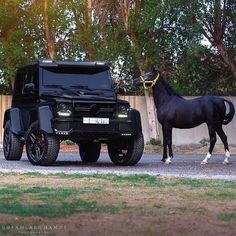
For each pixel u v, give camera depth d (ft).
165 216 25.66
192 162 60.44
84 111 52.34
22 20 92.32
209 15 86.17
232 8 87.61
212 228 23.26
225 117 57.93
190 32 84.69
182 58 92.22
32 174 43.14
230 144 93.15
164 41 90.84
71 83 55.62
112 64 91.50
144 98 94.38
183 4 84.48
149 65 90.58
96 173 44.16
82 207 27.61
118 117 53.31
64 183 37.47
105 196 31.37
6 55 89.20
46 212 26.07
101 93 55.11
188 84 95.20
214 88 96.37
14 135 59.26
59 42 95.50
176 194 32.40
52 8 90.63
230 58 90.43
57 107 51.80
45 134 51.98
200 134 93.35
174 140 93.09
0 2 89.61
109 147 57.26
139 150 54.44
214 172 48.29
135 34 91.15
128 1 91.20
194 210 27.22
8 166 52.49
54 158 52.42
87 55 94.07
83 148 61.41
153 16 86.84
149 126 92.68
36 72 55.83
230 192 33.22
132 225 23.66
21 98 58.75
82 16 93.91
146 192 33.14
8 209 26.73
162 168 52.44
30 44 92.73
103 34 92.32
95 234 21.94
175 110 57.47
